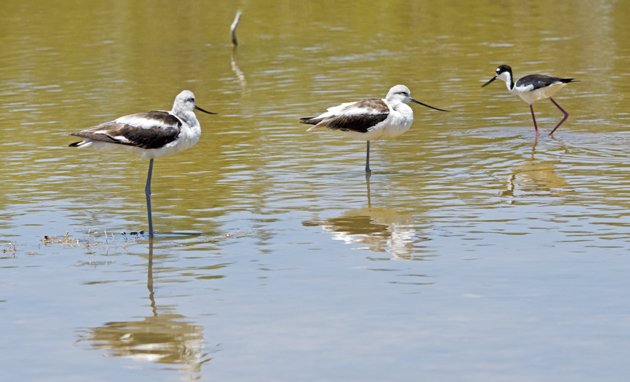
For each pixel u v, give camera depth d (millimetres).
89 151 20172
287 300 11719
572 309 11180
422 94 24859
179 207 16031
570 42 31266
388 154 19516
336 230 14523
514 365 9812
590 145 19594
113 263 13273
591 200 15664
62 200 16531
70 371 9977
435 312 11211
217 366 9992
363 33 34625
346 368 9852
